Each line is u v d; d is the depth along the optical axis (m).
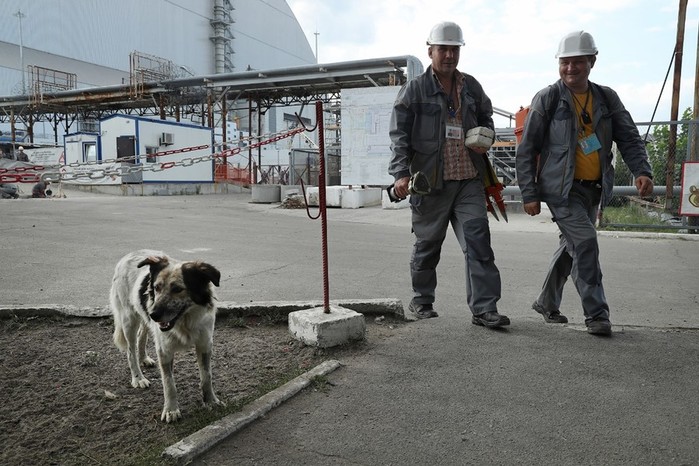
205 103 39.53
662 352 4.36
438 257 5.29
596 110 4.71
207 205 21.97
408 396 3.63
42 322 5.34
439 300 6.52
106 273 7.98
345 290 7.07
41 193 25.50
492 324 4.84
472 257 4.91
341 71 28.42
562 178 4.70
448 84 4.93
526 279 7.80
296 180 29.97
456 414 3.38
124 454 2.99
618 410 3.41
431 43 4.73
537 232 13.27
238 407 3.43
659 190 13.23
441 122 4.82
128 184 29.88
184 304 3.25
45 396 3.72
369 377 3.93
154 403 3.62
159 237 11.95
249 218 16.72
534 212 4.91
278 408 3.48
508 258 9.56
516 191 15.93
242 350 4.52
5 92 56.38
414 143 4.88
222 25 74.44
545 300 5.19
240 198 28.50
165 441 3.11
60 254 9.58
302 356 4.36
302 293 6.86
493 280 4.94
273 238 12.14
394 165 4.79
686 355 4.29
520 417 3.34
